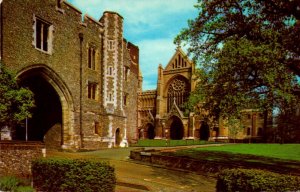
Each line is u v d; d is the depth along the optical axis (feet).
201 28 59.36
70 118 102.53
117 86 123.75
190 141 203.72
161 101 261.03
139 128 273.75
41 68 91.61
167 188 49.98
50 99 104.94
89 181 38.63
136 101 159.02
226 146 134.82
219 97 54.70
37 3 90.12
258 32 55.11
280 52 50.24
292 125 67.97
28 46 86.43
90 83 114.62
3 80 56.13
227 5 57.62
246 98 53.72
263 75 49.88
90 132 112.16
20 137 104.83
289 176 33.86
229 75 53.47
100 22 125.29
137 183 51.98
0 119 53.88
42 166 41.45
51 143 104.73
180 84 255.70
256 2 56.80
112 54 122.83
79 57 108.27
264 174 34.42
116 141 124.26
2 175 44.98
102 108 119.55
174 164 73.15
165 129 251.39
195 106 60.44
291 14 54.90
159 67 263.49
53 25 96.32
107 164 40.06
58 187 39.68
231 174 36.68
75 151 99.50
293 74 53.42
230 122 55.72
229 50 52.24
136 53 163.12
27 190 38.96
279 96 50.80
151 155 78.95
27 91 57.52
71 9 105.09
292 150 111.34
